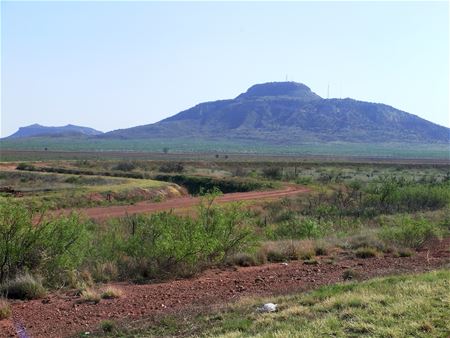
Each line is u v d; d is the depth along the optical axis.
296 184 63.28
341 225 26.52
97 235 16.41
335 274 13.88
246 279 13.45
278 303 10.22
